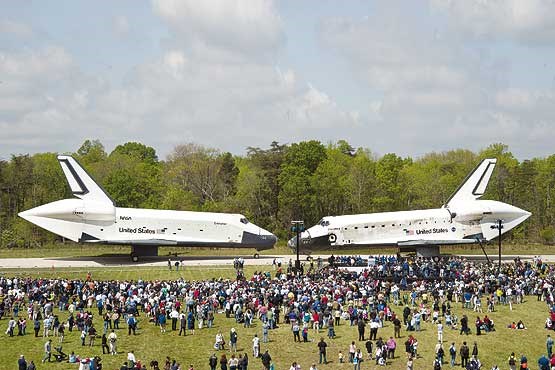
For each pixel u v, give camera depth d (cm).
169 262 7200
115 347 4153
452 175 13388
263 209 12431
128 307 4872
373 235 7969
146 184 12850
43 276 6738
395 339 4506
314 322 4716
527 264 6975
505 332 4678
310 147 13050
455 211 8062
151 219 7900
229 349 4250
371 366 3959
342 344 4381
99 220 7750
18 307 5125
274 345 4356
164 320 4688
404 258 7912
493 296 5566
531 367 3991
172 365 3509
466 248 9631
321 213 12219
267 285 5569
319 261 7406
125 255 8569
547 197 12756
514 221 8175
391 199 11831
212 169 13550
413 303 5247
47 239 10950
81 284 5594
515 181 12875
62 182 12206
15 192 12462
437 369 3712
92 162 16250
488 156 14275
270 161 13425
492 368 3594
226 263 7806
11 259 8156
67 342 4406
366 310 4972
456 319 4991
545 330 4722
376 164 13575
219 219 8150
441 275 6066
